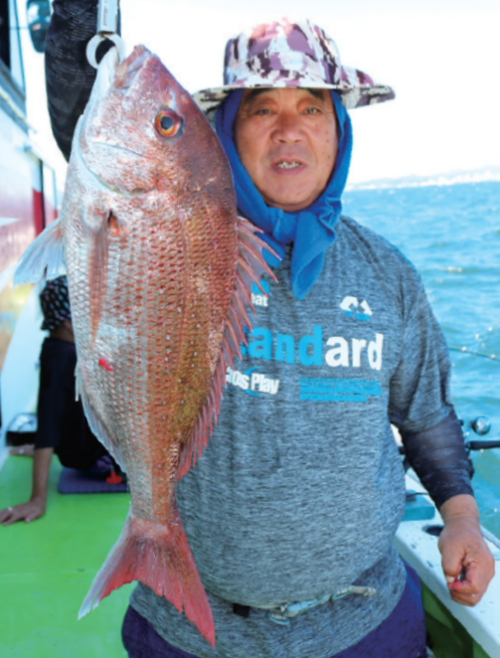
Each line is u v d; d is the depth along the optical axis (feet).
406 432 6.25
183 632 4.99
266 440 4.89
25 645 6.94
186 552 4.16
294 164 5.12
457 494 5.92
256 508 4.86
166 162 3.44
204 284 3.70
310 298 5.15
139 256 3.51
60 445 10.23
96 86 3.40
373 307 5.37
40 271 3.65
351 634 5.13
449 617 6.68
